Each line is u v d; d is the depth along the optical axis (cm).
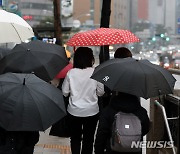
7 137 688
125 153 774
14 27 1325
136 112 774
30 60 1033
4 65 1039
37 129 656
